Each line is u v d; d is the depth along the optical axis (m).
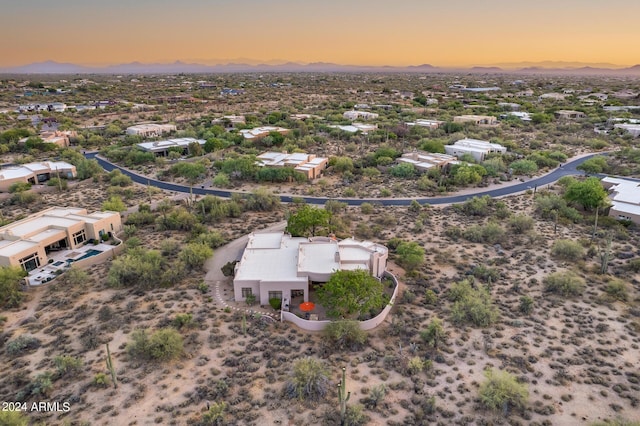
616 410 41.75
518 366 48.47
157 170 139.38
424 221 93.00
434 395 44.31
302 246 72.44
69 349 51.31
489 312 56.59
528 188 118.12
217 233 83.06
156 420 40.59
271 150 164.88
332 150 165.25
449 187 117.56
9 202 106.94
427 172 128.25
